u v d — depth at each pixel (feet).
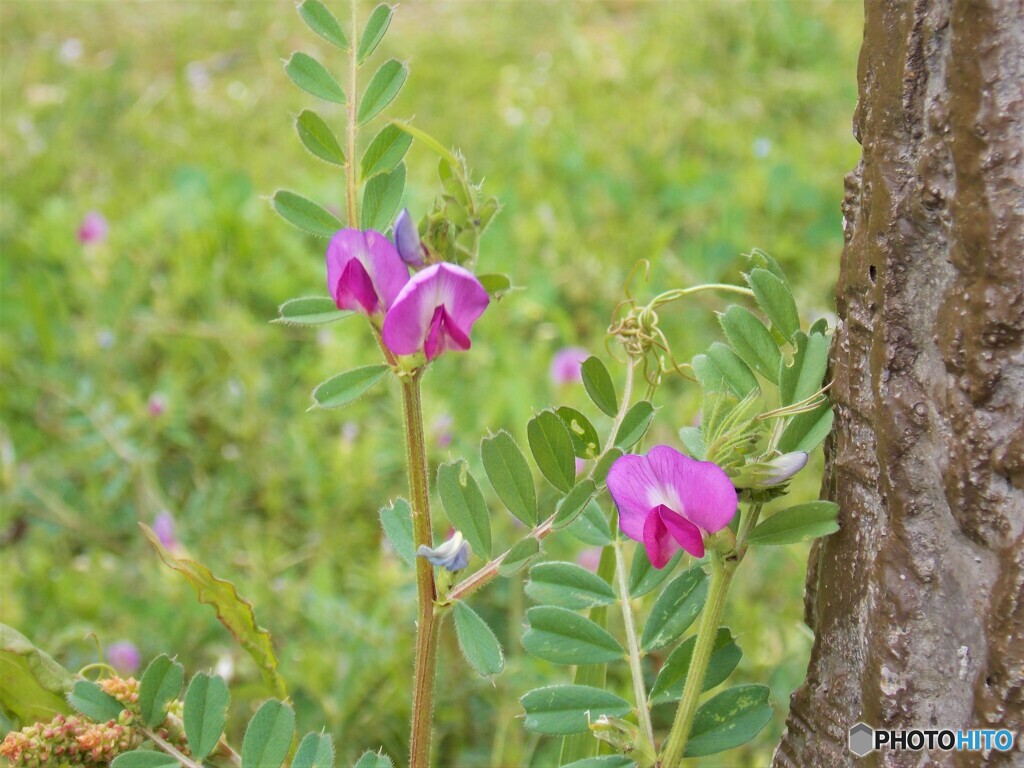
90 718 1.07
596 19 4.10
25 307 2.31
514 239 2.52
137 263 2.44
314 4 1.04
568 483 1.02
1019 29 0.89
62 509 1.81
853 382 0.99
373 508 1.87
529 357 2.15
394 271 0.97
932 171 0.93
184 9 4.16
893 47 0.95
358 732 1.50
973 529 0.93
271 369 2.21
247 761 1.03
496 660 0.99
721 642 1.05
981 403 0.92
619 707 1.05
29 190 2.85
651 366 1.94
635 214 2.66
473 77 3.54
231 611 1.13
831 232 2.51
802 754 1.04
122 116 3.34
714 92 3.29
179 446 2.02
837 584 1.01
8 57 3.78
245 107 3.34
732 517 0.97
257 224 2.60
